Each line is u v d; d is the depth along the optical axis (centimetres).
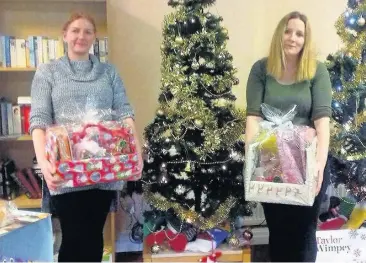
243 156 252
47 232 184
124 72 299
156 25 296
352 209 281
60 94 193
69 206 195
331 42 308
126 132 193
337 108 265
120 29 295
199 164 250
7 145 296
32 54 270
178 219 267
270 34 305
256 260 284
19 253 174
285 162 193
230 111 247
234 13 302
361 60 263
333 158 274
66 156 179
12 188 279
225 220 275
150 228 271
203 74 240
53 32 288
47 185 193
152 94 304
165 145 245
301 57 207
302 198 191
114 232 280
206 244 266
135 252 306
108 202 206
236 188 255
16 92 293
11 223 175
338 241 246
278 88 211
